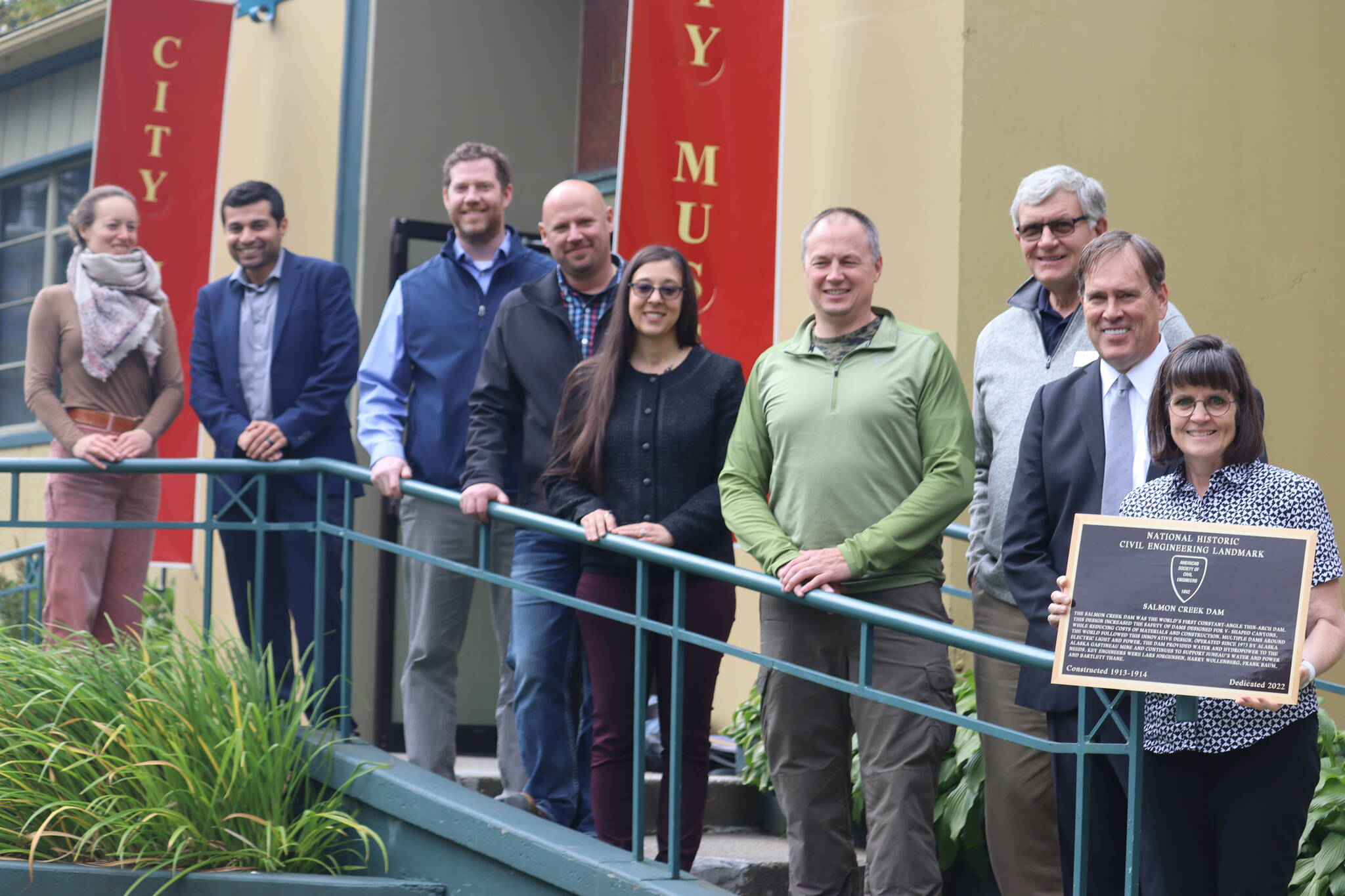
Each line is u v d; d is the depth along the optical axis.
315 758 4.39
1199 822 2.82
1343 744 3.93
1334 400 5.89
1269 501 2.79
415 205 6.77
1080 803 2.75
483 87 6.96
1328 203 5.92
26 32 8.83
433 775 4.24
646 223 5.25
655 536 3.69
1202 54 5.66
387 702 6.42
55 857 4.11
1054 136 5.34
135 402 5.14
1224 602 2.61
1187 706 2.64
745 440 3.63
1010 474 3.51
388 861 4.20
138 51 7.06
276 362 4.80
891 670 3.43
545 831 3.82
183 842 3.98
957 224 5.16
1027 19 5.32
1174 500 2.90
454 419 4.49
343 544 4.56
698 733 3.82
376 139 6.67
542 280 4.25
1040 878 3.50
